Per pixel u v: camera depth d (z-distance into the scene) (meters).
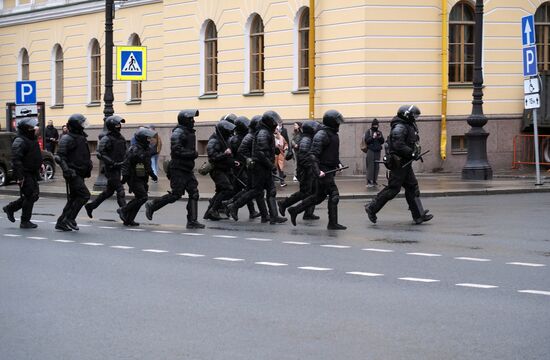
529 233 18.42
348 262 14.78
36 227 20.50
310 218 21.69
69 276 13.70
